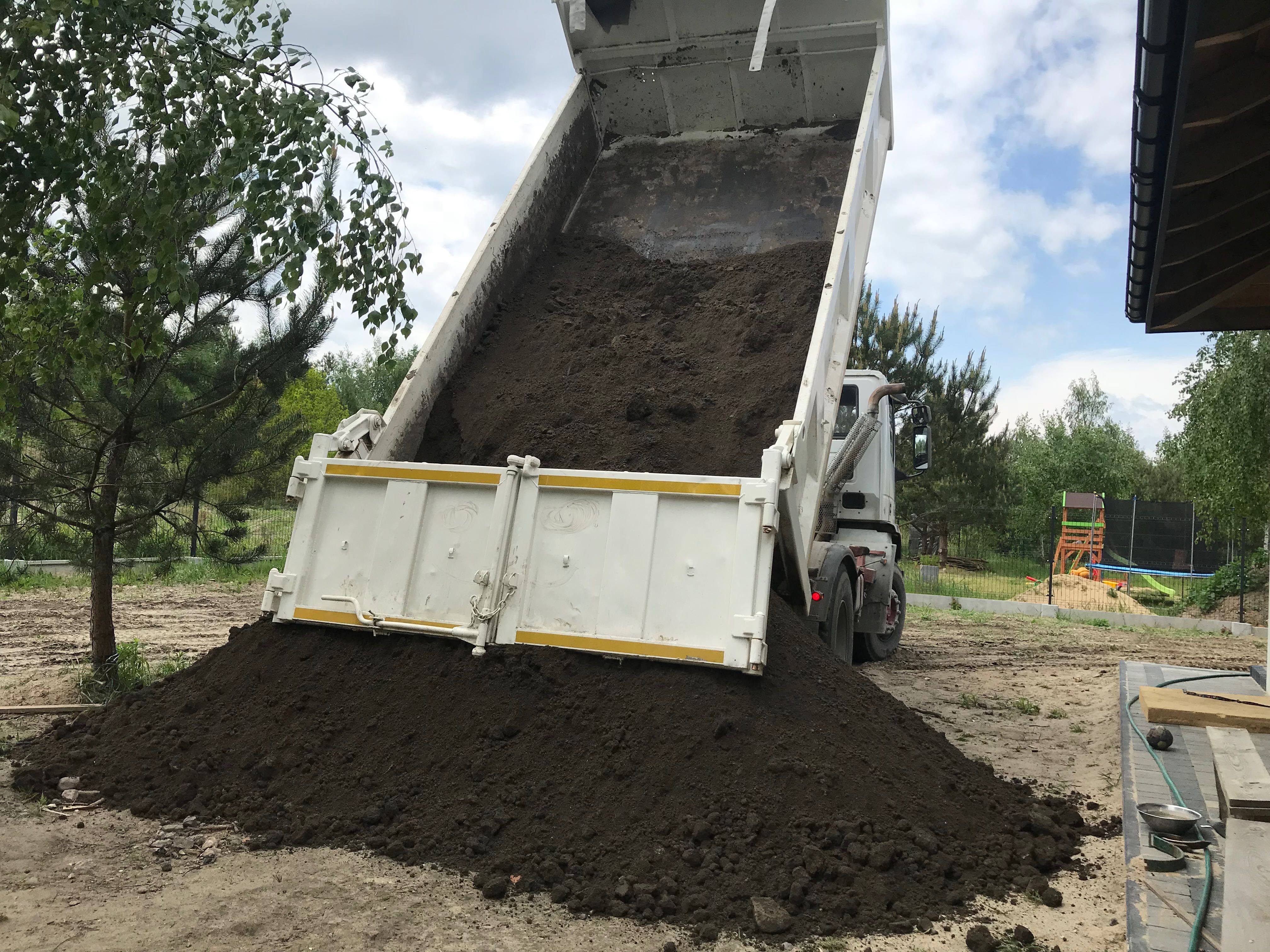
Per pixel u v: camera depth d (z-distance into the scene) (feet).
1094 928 12.24
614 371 22.68
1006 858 14.20
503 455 20.65
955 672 35.58
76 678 24.52
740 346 22.85
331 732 16.30
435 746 15.65
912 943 11.76
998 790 16.85
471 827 14.10
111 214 14.15
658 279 25.67
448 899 12.45
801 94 28.53
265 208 14.75
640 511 16.65
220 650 18.89
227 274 23.75
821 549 26.18
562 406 21.65
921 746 17.11
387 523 18.24
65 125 14.07
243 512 26.48
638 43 28.73
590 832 13.74
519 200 25.53
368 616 17.76
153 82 13.82
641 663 16.12
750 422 20.67
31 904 11.74
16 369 17.67
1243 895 9.16
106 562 24.25
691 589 16.08
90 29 13.60
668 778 14.48
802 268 24.43
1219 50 10.65
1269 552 56.95
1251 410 52.95
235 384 24.80
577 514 17.12
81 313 16.26
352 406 97.04
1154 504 83.20
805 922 12.14
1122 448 119.65
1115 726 24.41
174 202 14.20
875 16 26.27
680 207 27.86
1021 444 125.08
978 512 88.02
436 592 17.61
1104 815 17.24
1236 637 54.08
